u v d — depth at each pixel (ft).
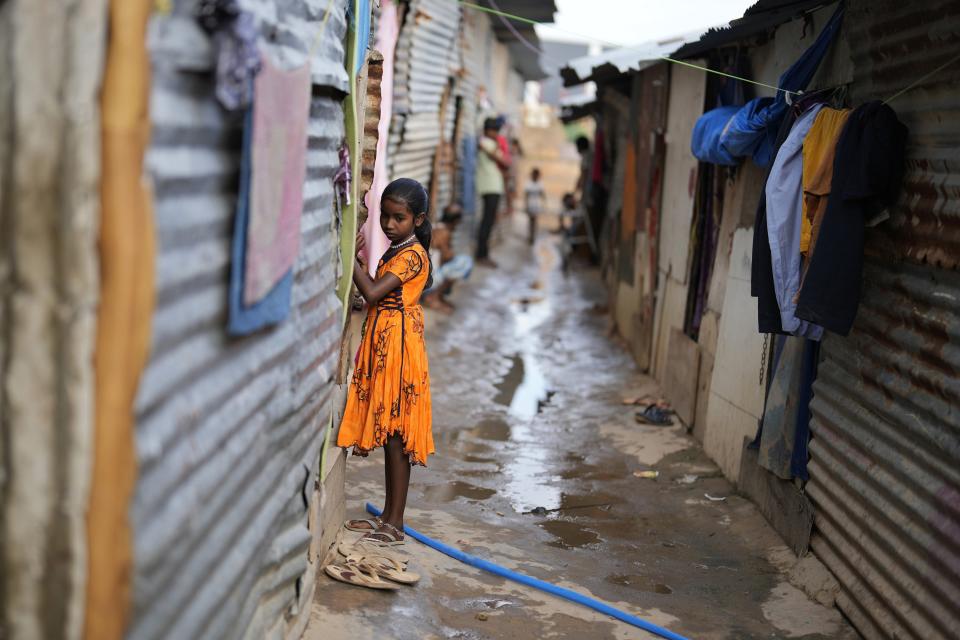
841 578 14.74
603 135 55.57
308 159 9.87
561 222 67.36
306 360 10.37
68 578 5.47
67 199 5.21
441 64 39.27
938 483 11.94
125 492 5.47
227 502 7.65
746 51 21.59
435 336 34.83
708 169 24.62
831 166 13.98
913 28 12.94
